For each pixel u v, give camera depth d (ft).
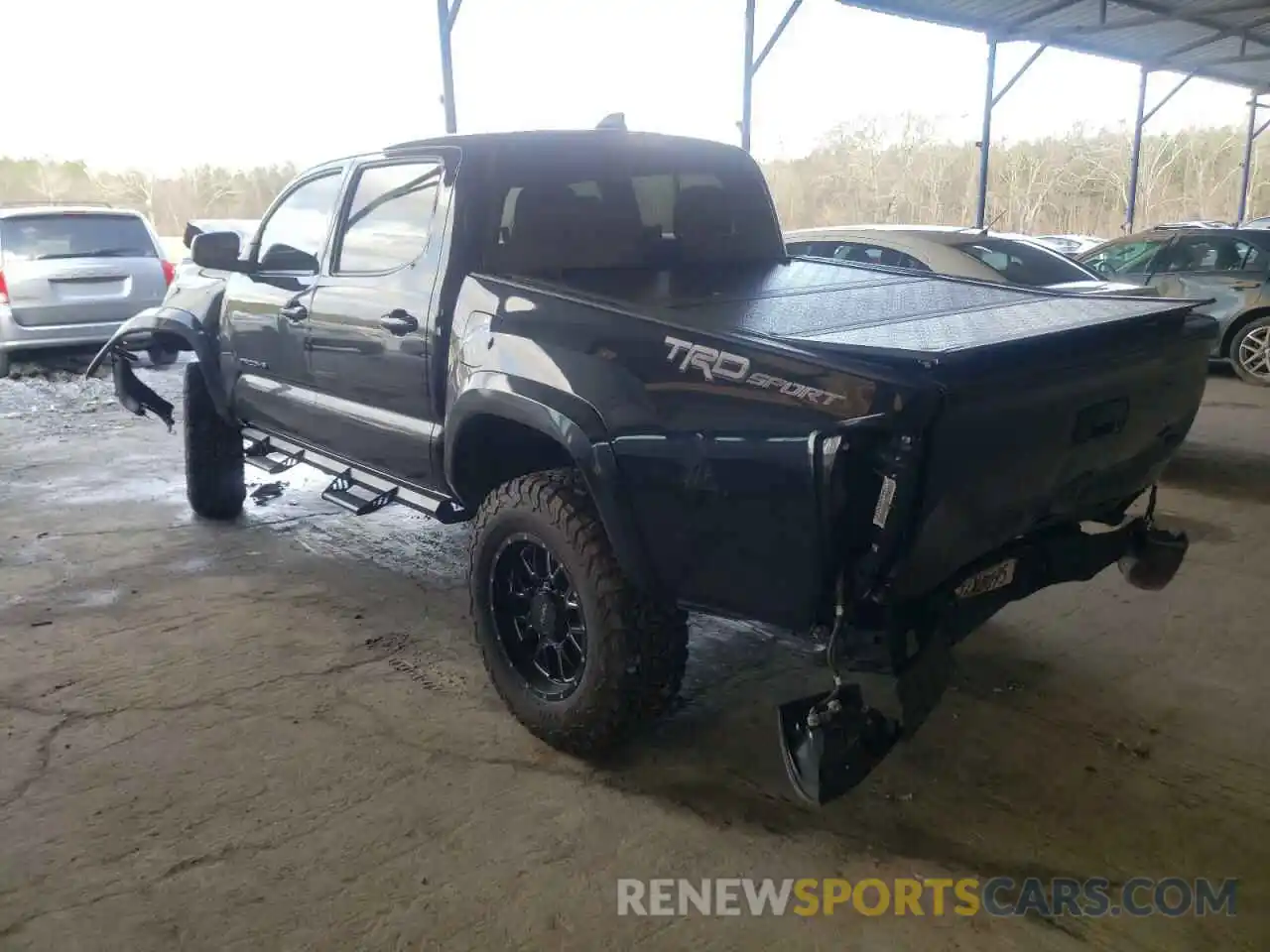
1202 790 9.54
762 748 10.39
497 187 11.03
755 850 8.72
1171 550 10.85
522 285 9.91
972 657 12.37
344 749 10.31
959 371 7.13
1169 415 9.93
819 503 7.11
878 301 9.99
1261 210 97.71
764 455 7.50
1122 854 8.64
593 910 7.94
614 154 12.02
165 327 17.30
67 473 21.71
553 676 10.37
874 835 8.93
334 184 13.51
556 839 8.84
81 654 12.51
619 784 9.70
